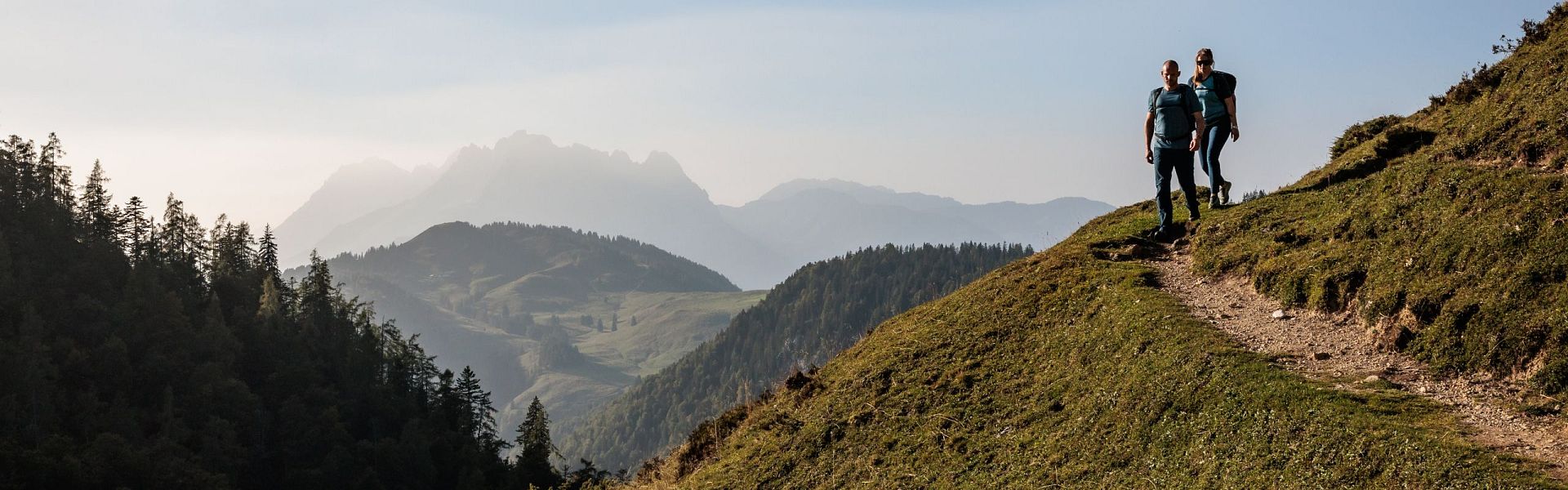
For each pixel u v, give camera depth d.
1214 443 10.18
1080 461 11.61
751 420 19.06
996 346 16.31
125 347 115.06
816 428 16.42
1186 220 18.88
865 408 16.16
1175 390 11.51
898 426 15.05
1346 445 8.86
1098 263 17.73
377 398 131.50
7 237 129.12
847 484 14.21
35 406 98.75
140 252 149.62
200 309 143.12
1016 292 18.11
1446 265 11.49
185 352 120.62
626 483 21.97
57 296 121.69
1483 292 10.59
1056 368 14.38
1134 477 10.61
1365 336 11.67
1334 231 14.37
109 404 108.69
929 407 15.17
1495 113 15.98
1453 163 15.00
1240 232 16.61
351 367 140.38
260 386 130.38
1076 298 16.23
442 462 121.12
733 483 16.22
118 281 135.38
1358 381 10.33
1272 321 12.99
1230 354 11.68
